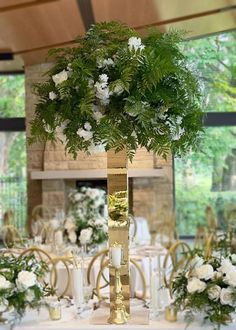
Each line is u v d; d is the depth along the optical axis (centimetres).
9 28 530
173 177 748
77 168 712
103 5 487
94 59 246
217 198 757
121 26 258
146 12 525
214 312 240
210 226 688
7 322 248
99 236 466
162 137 253
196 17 586
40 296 251
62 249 459
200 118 275
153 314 264
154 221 743
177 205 764
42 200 737
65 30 546
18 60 656
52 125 259
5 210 767
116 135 243
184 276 256
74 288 271
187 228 766
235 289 241
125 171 269
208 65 722
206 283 246
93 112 247
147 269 430
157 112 251
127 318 261
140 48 245
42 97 265
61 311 276
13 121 777
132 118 248
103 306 291
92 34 256
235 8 568
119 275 262
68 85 245
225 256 275
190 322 246
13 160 787
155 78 241
